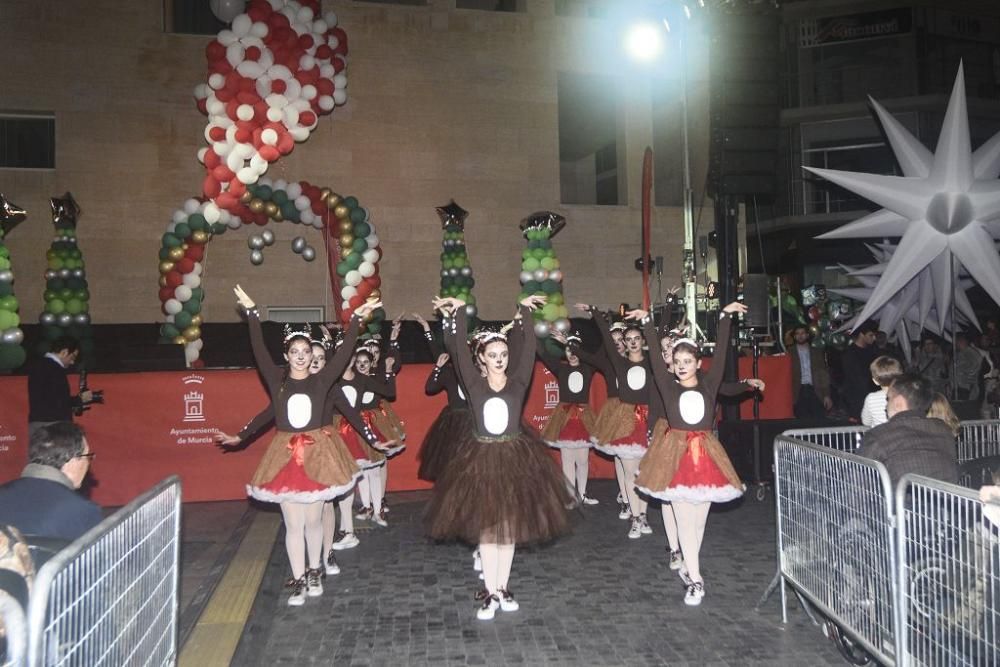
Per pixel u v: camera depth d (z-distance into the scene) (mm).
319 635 5207
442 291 14281
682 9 10477
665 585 6145
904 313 11398
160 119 14281
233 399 9555
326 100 13516
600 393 10578
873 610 4113
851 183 9352
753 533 7629
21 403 8938
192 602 5660
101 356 13617
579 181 20859
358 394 7652
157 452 9359
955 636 3395
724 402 10562
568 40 15859
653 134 16969
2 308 11359
